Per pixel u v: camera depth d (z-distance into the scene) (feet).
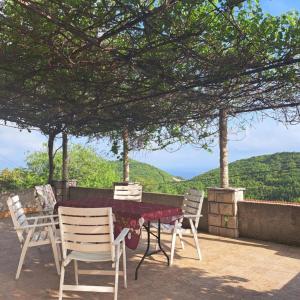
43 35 11.46
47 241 14.15
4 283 13.15
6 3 10.90
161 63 12.85
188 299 11.72
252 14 12.10
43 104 20.30
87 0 9.62
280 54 12.46
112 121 23.29
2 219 26.63
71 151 38.14
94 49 12.14
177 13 10.16
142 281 13.43
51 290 12.51
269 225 19.40
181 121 21.67
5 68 14.15
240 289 12.64
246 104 18.45
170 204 23.49
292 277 13.92
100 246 10.85
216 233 21.09
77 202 17.11
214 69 13.15
